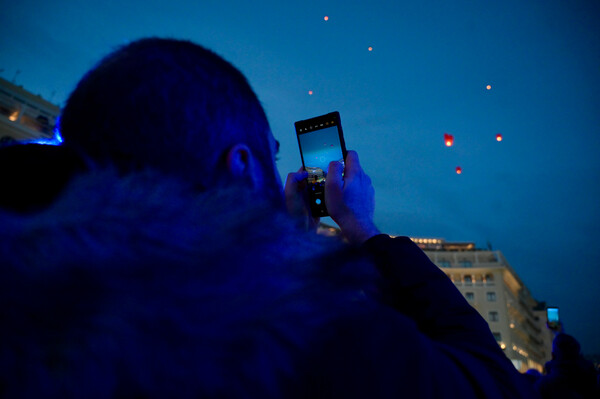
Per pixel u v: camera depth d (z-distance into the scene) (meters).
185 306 0.30
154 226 0.32
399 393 0.38
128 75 0.50
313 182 0.77
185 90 0.50
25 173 0.41
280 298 0.35
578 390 3.39
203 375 0.31
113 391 0.29
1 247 0.29
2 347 0.27
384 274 0.58
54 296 0.28
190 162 0.49
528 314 66.50
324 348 0.37
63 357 0.27
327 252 0.43
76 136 0.49
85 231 0.30
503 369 0.49
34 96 24.11
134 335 0.28
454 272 47.91
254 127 0.56
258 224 0.38
